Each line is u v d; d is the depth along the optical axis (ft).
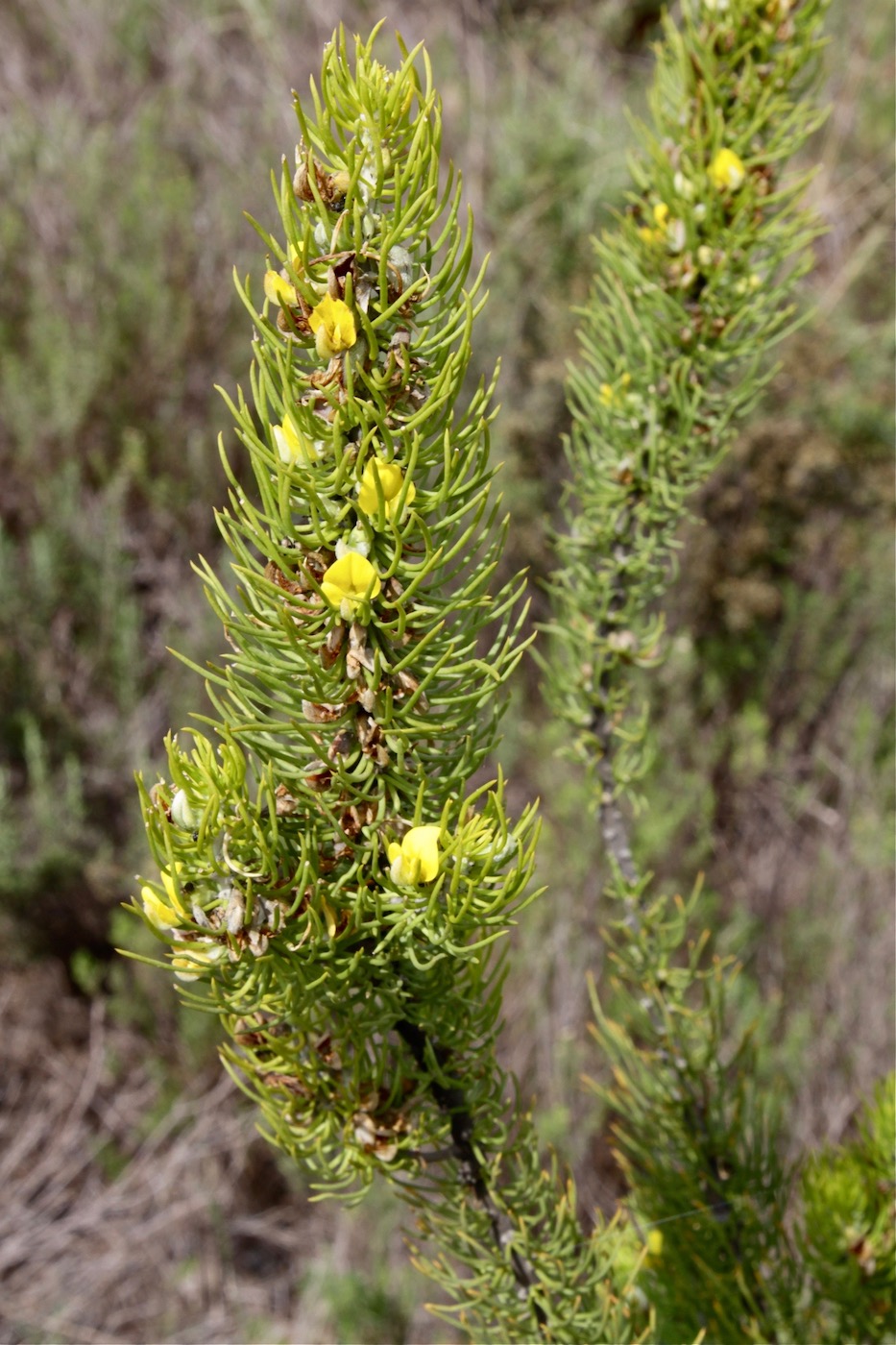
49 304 4.01
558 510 4.08
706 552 4.17
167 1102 3.44
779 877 3.74
